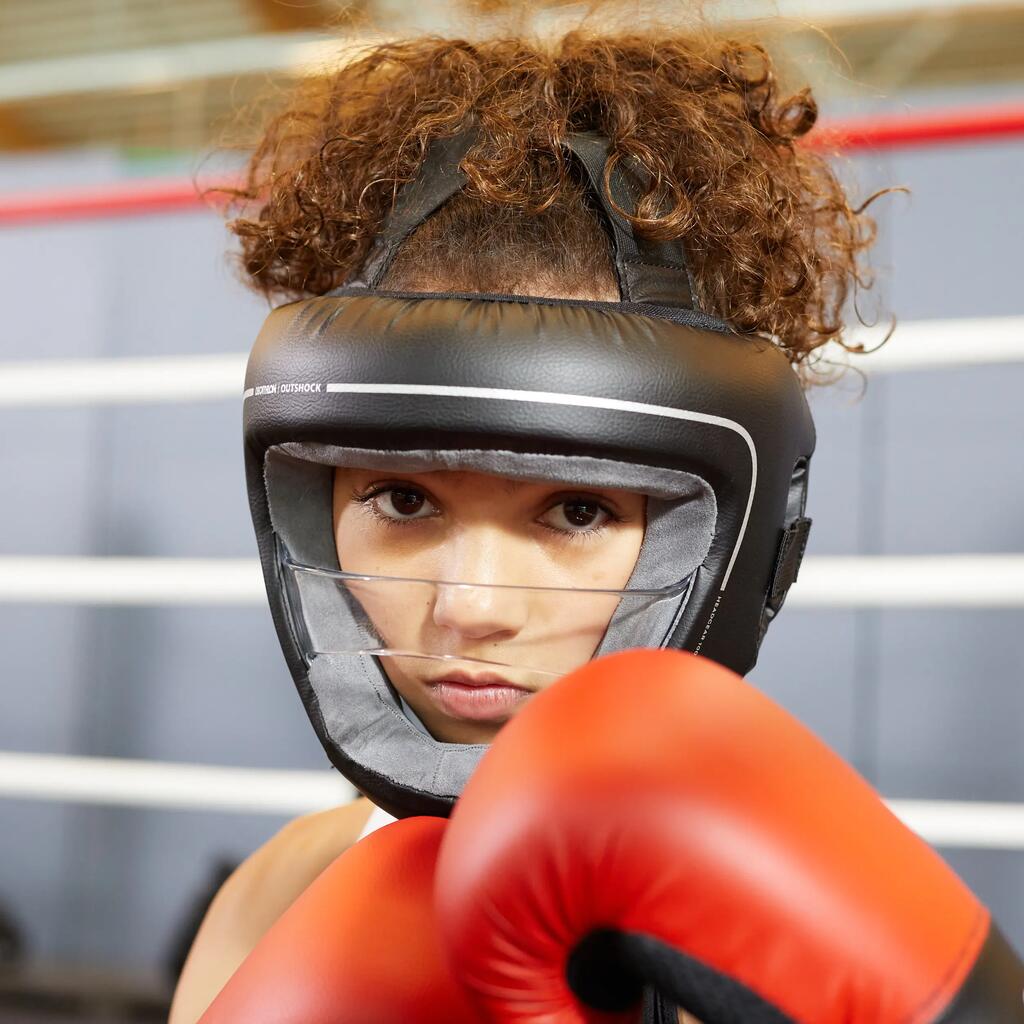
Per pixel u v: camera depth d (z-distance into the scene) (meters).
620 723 0.37
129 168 2.60
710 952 0.34
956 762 1.87
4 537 2.40
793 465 0.57
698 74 0.68
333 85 0.77
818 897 0.34
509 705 0.54
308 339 0.53
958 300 1.95
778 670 1.96
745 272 0.60
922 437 1.93
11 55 3.70
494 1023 0.38
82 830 2.29
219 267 2.26
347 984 0.44
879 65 3.24
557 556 0.54
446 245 0.57
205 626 2.30
